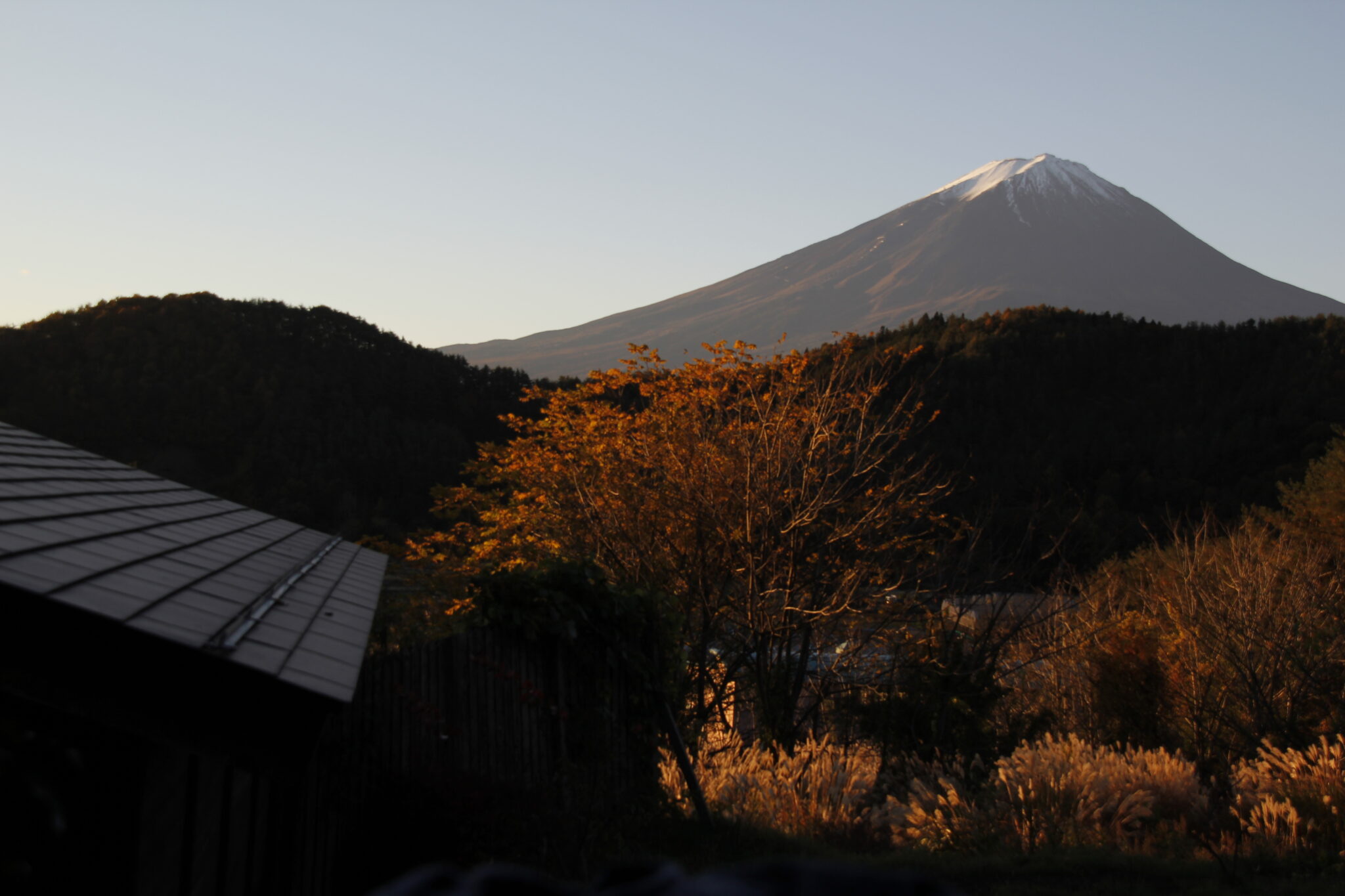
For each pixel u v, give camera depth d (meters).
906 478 15.48
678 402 15.57
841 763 11.06
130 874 3.11
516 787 6.23
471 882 0.88
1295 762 10.38
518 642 7.53
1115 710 19.20
